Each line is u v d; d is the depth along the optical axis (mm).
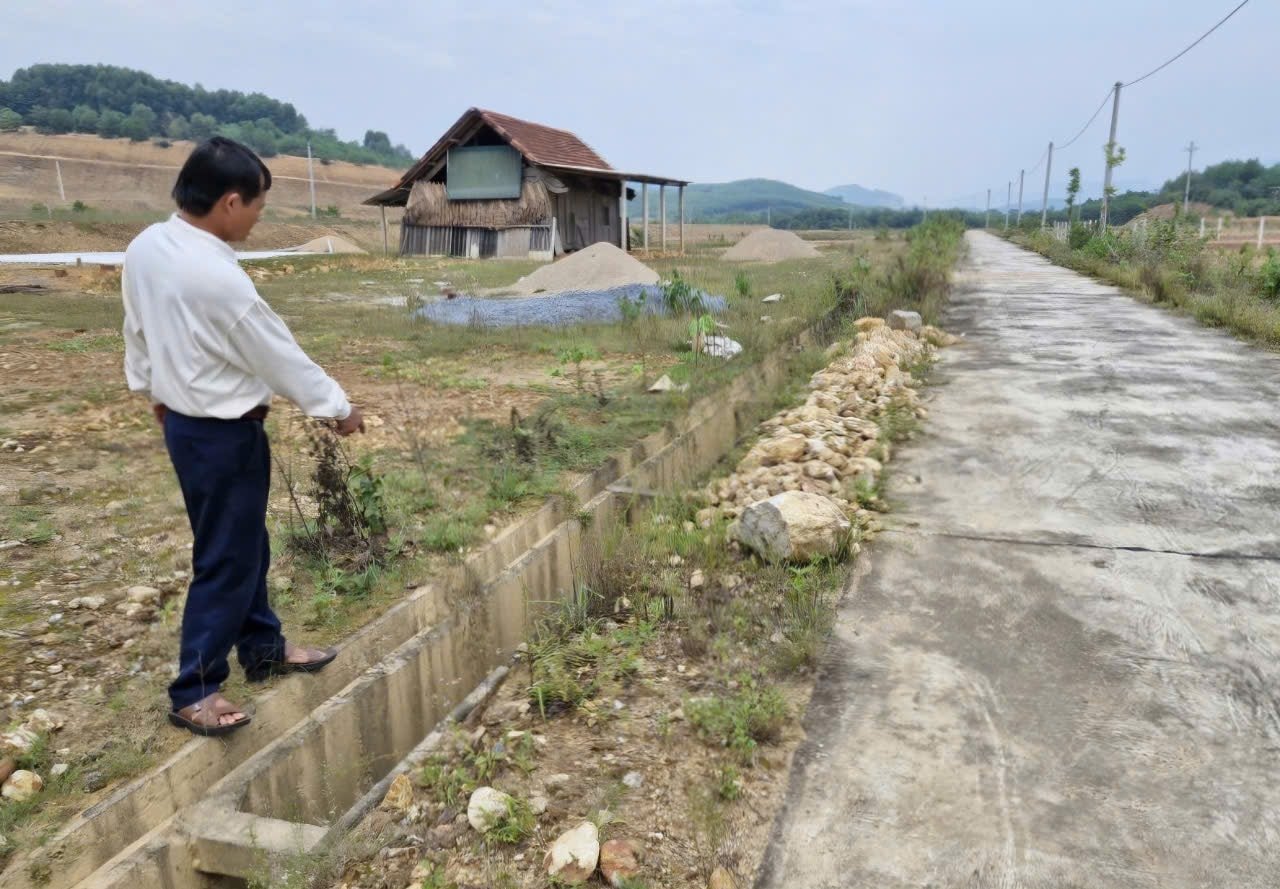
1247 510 4766
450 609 3783
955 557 4266
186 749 2664
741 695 3111
